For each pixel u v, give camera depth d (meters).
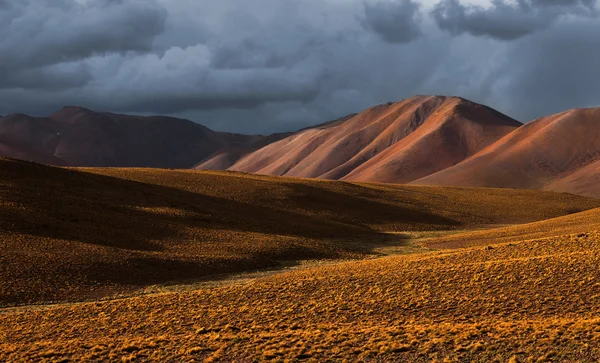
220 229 85.75
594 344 21.81
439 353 23.08
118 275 56.19
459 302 33.88
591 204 151.88
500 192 167.62
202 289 50.50
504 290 34.97
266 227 94.06
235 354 25.45
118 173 123.38
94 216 80.50
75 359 26.09
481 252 50.47
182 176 128.88
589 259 38.69
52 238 66.25
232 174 149.25
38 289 49.47
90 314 39.12
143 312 38.41
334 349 24.92
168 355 26.05
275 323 32.59
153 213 89.00
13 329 35.81
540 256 43.25
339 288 40.66
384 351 23.80
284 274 53.75
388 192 150.38
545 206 145.12
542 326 25.34
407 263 48.38
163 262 62.16
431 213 128.62
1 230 65.75
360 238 95.69
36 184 90.56
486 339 24.27
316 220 107.94
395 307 34.41
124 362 25.27
